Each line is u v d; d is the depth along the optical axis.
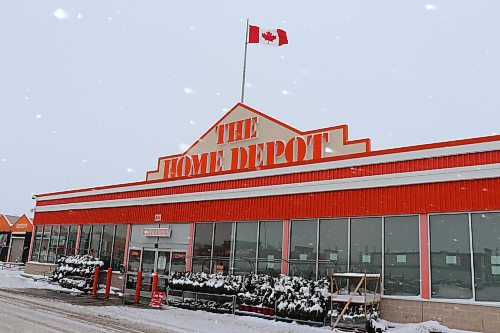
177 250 19.78
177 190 20.59
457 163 12.74
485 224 12.06
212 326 12.16
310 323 13.29
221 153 20.66
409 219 13.43
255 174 17.66
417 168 13.46
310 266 15.23
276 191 16.77
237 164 19.80
